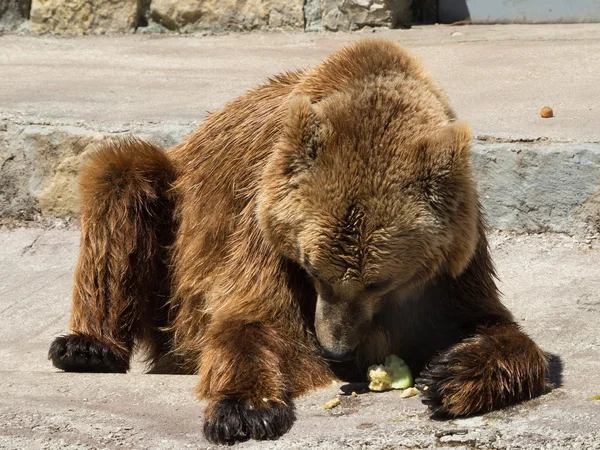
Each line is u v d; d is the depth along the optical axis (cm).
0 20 1794
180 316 849
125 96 1388
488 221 1141
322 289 690
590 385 721
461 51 1509
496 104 1265
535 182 1116
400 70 752
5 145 1295
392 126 687
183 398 735
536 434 629
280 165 692
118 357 854
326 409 696
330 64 774
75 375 820
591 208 1100
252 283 761
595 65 1385
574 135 1131
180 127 1226
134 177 856
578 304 963
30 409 716
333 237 661
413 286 707
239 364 701
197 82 1445
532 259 1084
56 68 1555
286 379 719
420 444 630
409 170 669
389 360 748
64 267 1201
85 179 870
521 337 716
